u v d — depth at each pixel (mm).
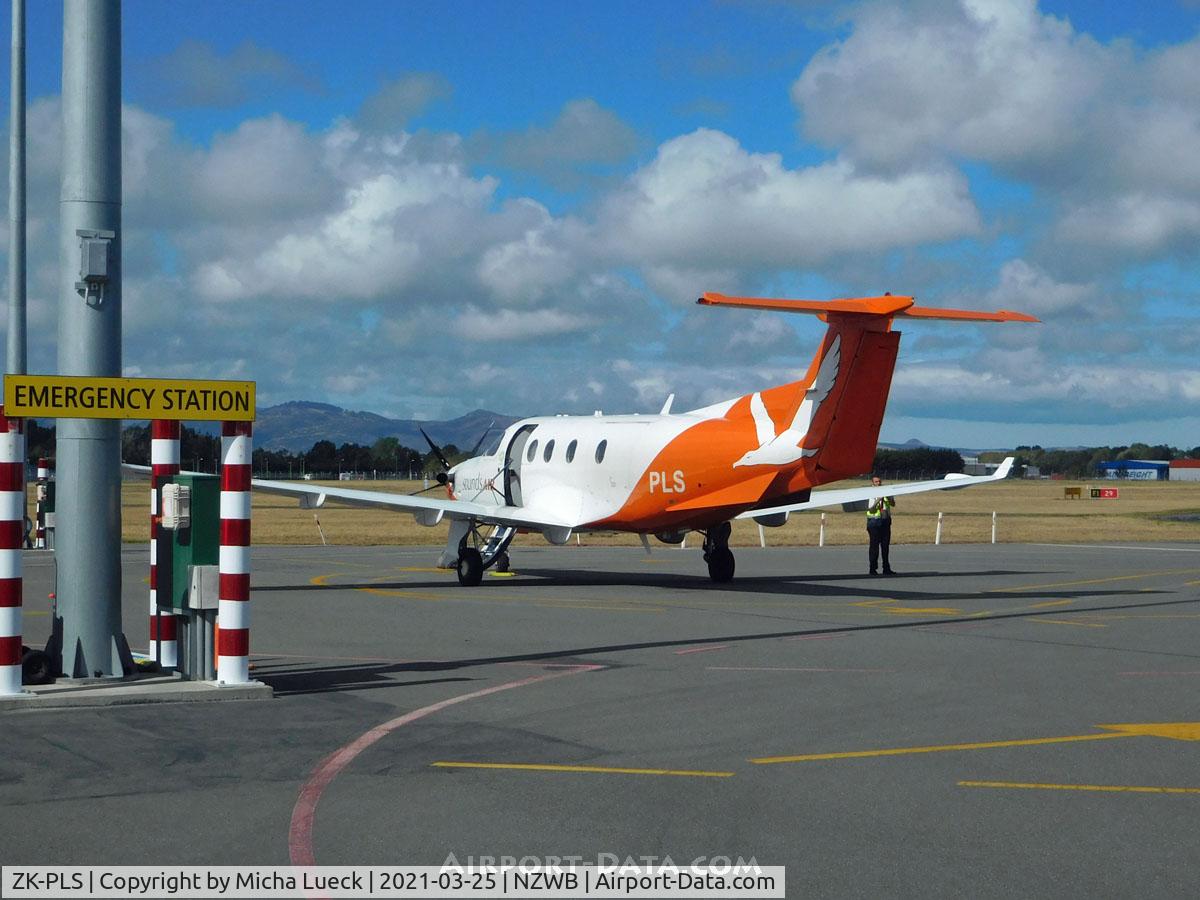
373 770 8328
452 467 30750
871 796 7695
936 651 14594
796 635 16203
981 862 6355
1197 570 29703
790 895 5875
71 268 11531
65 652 11578
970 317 20469
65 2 11641
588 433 25781
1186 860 6395
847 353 21047
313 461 139875
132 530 48688
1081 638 15953
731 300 18828
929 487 28438
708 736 9508
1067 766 8539
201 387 11234
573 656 14086
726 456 22828
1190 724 10086
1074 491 114562
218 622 11391
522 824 7047
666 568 30656
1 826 6938
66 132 11594
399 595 22438
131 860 6367
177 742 9203
